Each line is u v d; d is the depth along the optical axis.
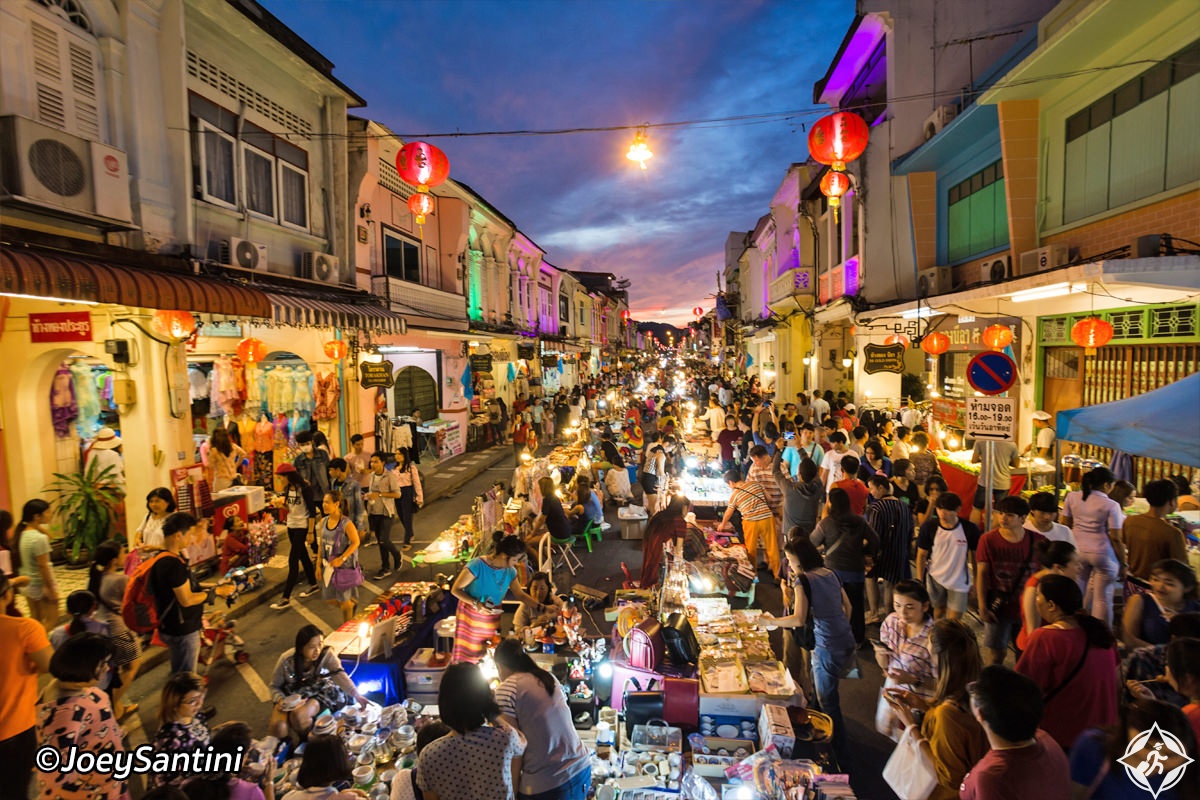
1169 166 7.02
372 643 5.52
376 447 14.02
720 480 11.80
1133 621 4.28
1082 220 8.42
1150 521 5.14
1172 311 7.46
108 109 7.11
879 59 15.41
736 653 5.35
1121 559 5.25
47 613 6.04
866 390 15.69
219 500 8.88
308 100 11.39
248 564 8.95
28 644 3.72
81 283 5.50
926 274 12.94
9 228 5.84
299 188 11.12
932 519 6.04
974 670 3.18
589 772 3.64
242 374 11.74
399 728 4.77
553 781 3.41
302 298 9.48
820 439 10.09
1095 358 8.91
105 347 7.57
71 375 9.40
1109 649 3.28
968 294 8.89
